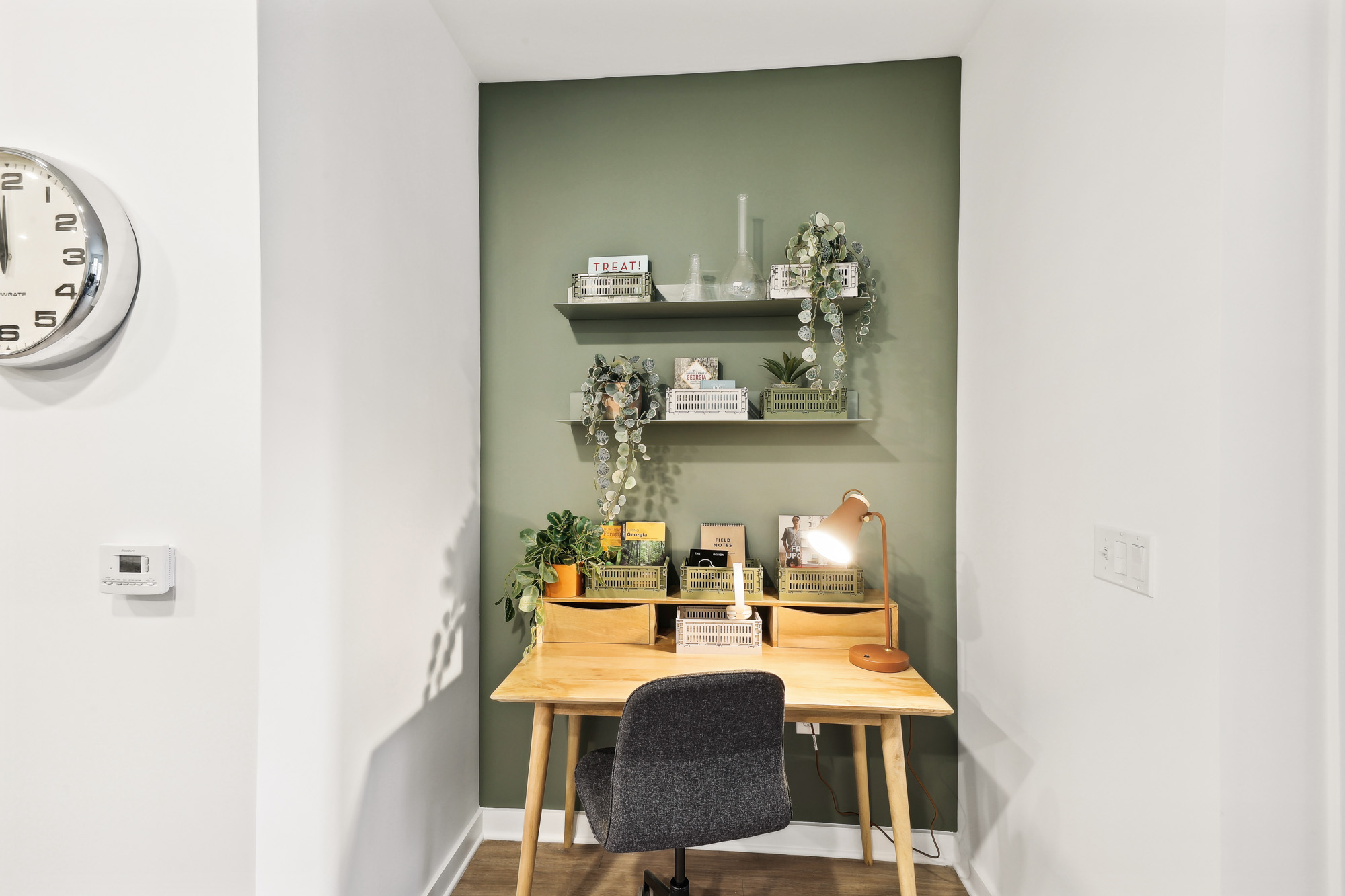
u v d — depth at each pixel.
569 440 2.06
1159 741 1.04
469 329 1.97
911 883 1.41
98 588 1.07
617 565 1.89
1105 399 1.19
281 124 1.10
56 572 1.08
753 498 2.01
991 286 1.71
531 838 1.50
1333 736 0.87
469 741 1.95
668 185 2.04
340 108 1.26
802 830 1.96
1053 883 1.37
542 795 1.50
